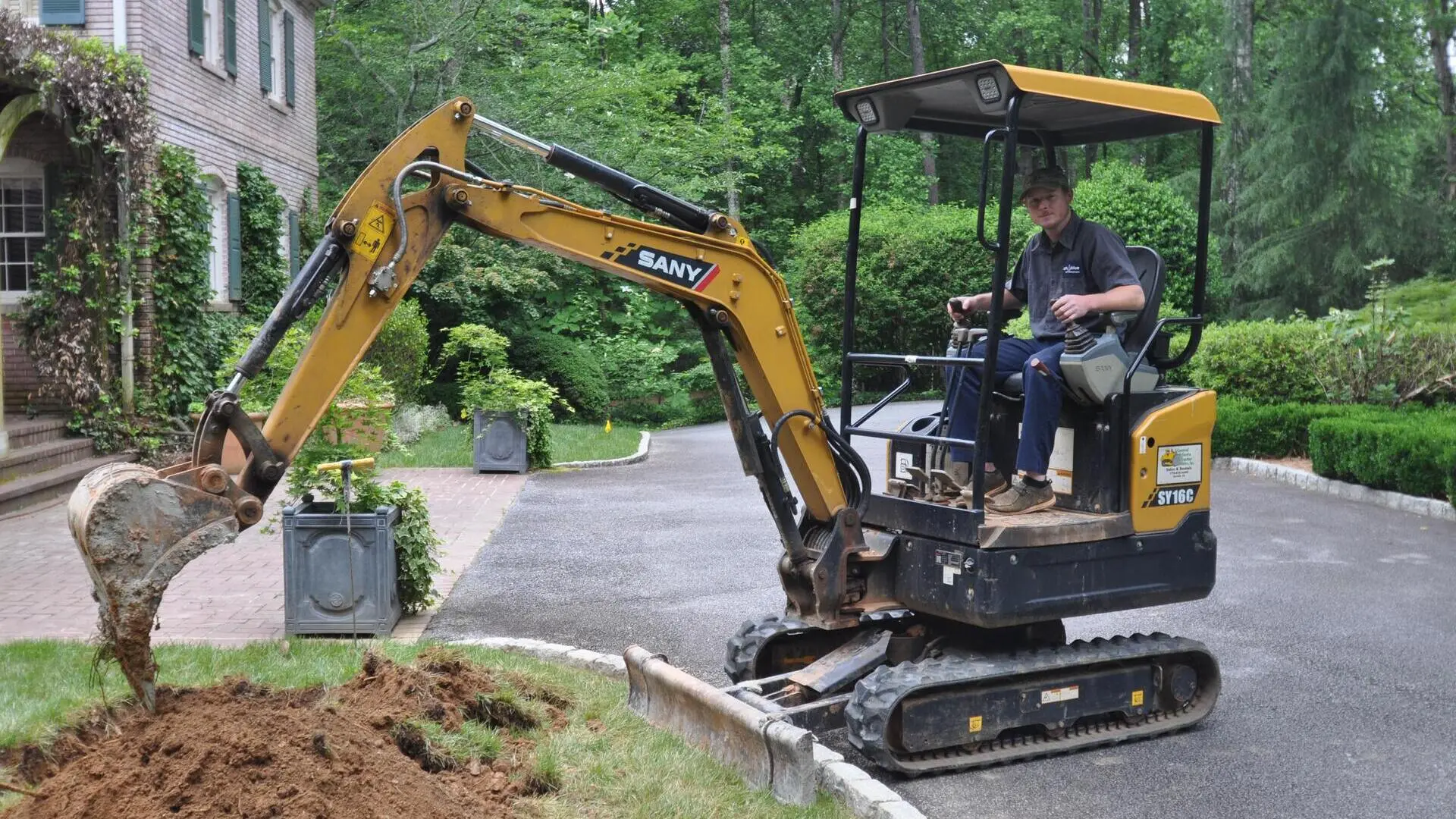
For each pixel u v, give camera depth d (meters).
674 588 8.66
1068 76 5.18
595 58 34.69
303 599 7.11
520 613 7.94
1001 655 5.52
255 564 9.23
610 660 6.47
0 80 12.84
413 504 7.73
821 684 5.50
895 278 27.14
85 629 7.19
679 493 13.30
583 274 26.77
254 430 4.42
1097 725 5.80
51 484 11.88
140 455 13.55
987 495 5.75
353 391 7.34
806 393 5.49
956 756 5.35
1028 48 43.94
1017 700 5.44
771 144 35.75
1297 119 28.56
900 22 43.31
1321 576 9.19
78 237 13.21
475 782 4.65
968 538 5.27
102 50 12.98
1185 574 5.79
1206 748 5.65
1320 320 17.03
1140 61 43.03
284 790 3.91
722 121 30.72
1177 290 20.95
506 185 4.84
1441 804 4.98
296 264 19.69
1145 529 5.64
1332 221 28.45
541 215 4.93
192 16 15.38
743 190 34.81
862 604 5.61
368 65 24.39
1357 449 12.66
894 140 39.06
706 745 5.17
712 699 5.07
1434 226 28.27
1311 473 13.52
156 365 14.20
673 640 7.30
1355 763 5.44
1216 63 30.58
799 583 5.62
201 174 15.29
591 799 4.64
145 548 4.09
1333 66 27.86
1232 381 15.97
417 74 24.70
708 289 5.23
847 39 42.88
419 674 5.24
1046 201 5.82
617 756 5.05
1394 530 11.02
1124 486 5.62
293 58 20.09
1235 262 30.39
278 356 7.42
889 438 5.67
